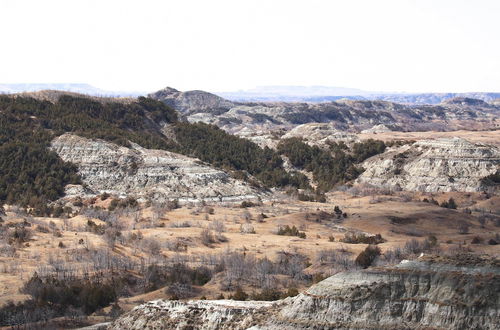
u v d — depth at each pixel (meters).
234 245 139.62
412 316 61.22
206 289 107.44
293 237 149.38
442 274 62.44
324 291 65.69
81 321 90.38
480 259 63.59
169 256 128.25
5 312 91.69
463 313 59.59
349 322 62.72
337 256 126.06
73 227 151.38
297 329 64.06
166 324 73.75
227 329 69.88
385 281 63.78
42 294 98.31
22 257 121.50
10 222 148.88
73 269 114.44
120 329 76.81
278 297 94.75
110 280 110.06
